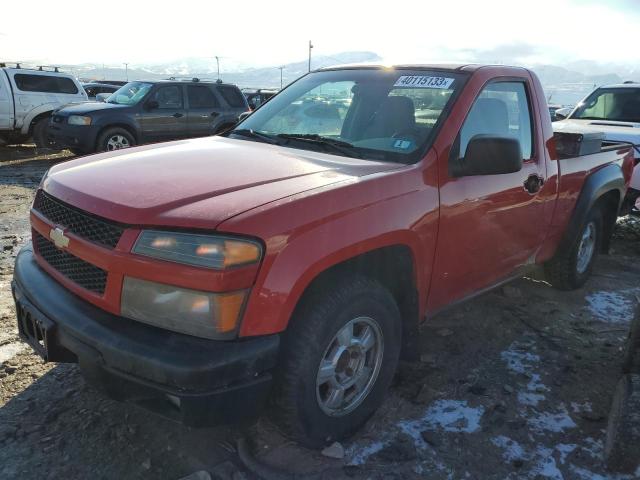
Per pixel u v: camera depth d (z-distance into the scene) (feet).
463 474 8.68
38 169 38.75
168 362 6.88
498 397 10.82
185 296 7.10
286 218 7.47
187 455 8.84
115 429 9.33
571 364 12.27
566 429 9.93
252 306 7.21
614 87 29.86
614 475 8.78
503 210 11.29
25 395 10.16
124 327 7.40
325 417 8.71
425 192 9.43
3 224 22.13
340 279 8.54
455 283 10.81
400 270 9.69
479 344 13.03
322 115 11.71
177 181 8.33
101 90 82.28
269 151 10.34
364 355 9.22
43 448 8.80
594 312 15.26
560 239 14.67
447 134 10.05
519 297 15.99
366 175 8.90
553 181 13.05
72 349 7.65
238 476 8.38
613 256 20.97
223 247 7.00
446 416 10.12
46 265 8.97
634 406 8.90
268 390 7.59
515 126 12.07
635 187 21.48
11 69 46.34
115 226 7.57
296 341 7.93
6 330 12.53
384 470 8.67
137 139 41.27
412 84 11.27
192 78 49.14
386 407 10.30
